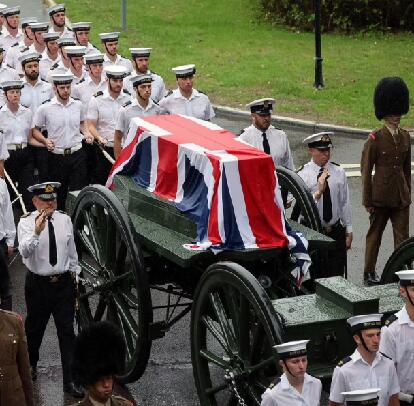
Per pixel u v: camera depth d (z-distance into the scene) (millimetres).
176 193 19859
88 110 30375
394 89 24172
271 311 15891
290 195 22672
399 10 54781
